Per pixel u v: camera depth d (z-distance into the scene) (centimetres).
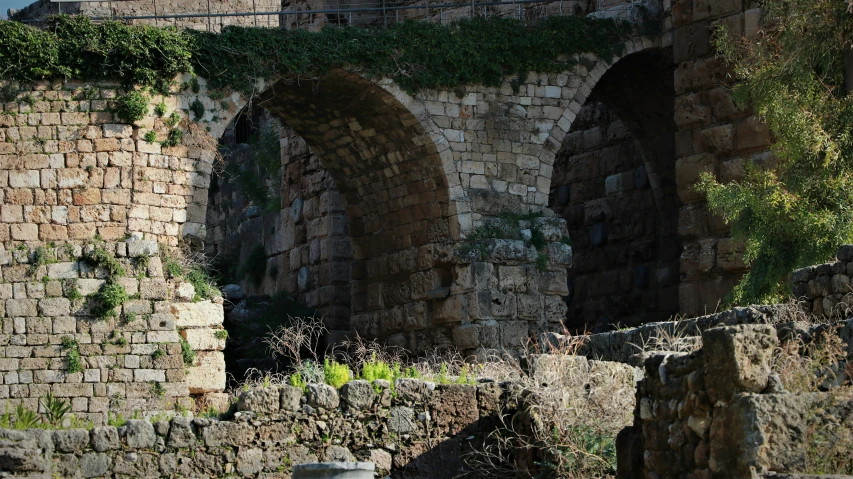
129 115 2752
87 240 2695
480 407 1599
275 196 4172
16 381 2558
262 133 4281
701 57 3186
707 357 1198
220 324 2717
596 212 3869
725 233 3108
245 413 1526
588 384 1605
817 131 2706
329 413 1554
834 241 2611
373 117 3172
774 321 1842
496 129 3180
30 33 2722
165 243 2777
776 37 2948
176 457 1492
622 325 3747
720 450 1164
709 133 3158
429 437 1576
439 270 3170
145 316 2625
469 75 3150
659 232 3684
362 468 1323
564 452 1526
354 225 3434
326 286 3647
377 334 3338
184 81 2859
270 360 3341
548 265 3167
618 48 3259
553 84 3234
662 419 1274
